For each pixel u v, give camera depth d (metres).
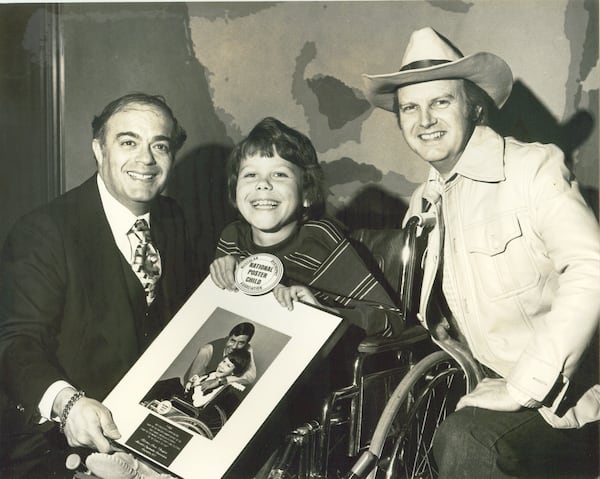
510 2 2.32
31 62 2.41
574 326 1.95
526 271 2.13
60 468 2.16
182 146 2.40
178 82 2.42
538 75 2.30
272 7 2.41
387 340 1.96
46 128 2.41
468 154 2.21
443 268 2.22
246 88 2.42
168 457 1.95
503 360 2.15
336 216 2.35
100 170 2.35
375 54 2.36
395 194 2.32
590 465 2.02
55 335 2.28
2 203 2.37
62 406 2.07
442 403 2.12
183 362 2.08
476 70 2.18
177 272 2.36
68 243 2.32
